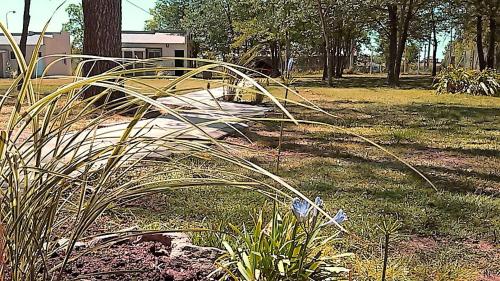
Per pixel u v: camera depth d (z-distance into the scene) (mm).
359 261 2363
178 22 44750
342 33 29141
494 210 3516
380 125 8570
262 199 3484
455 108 11789
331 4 21516
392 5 22109
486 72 16938
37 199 1178
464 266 2490
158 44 33938
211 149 1168
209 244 2305
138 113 1170
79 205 1307
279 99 1058
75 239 1303
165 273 1899
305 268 1696
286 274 1664
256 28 23406
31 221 1229
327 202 3564
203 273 1938
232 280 1873
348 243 2605
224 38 34156
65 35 28000
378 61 46500
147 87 1110
